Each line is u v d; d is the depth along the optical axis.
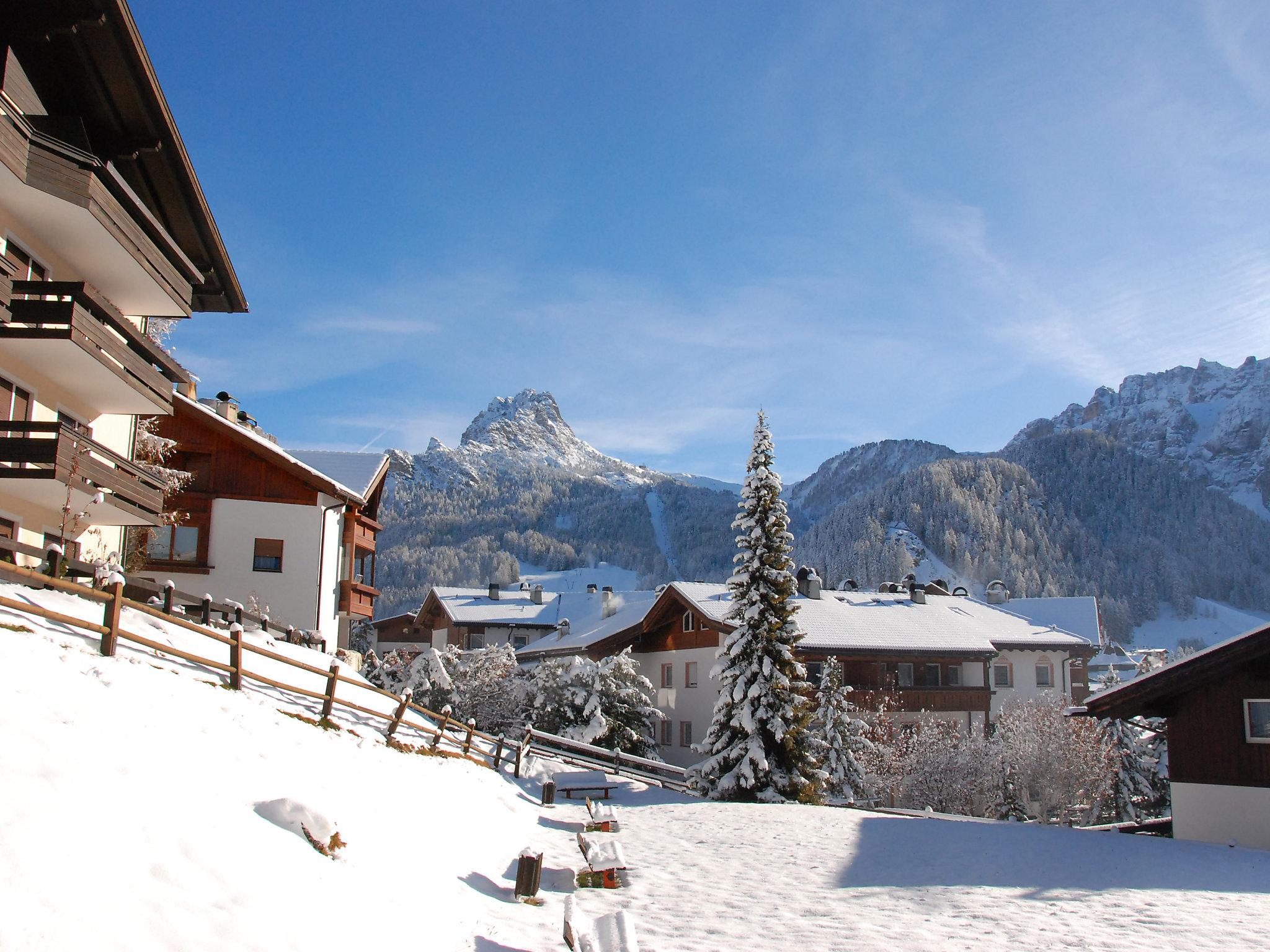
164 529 28.58
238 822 7.64
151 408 20.28
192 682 11.85
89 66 17.33
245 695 12.88
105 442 21.55
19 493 17.00
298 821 8.31
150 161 19.73
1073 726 34.41
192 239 22.16
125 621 13.90
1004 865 13.17
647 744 36.41
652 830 17.50
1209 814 17.64
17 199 15.94
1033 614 66.06
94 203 16.52
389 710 19.84
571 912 7.92
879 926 9.44
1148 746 39.59
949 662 46.59
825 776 26.92
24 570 9.48
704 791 27.27
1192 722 18.16
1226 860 13.59
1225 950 8.47
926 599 54.03
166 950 5.46
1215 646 17.27
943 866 13.13
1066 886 11.55
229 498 29.17
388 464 36.72
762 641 27.14
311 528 29.78
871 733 40.00
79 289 16.41
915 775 34.91
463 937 8.06
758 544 28.11
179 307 21.08
